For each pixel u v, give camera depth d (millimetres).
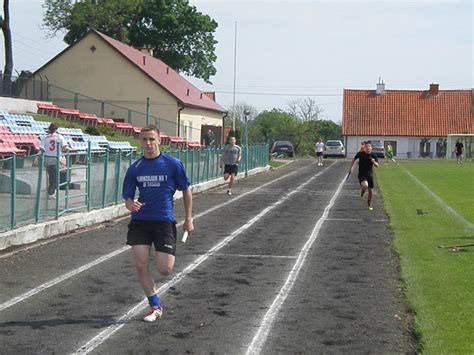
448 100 84250
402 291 10125
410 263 12219
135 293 9898
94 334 7871
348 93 86000
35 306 9117
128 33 72438
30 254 12984
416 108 83750
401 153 81688
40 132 31203
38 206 14977
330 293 10031
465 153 71688
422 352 7191
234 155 27469
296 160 61469
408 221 18578
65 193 16406
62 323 8312
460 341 7543
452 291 9969
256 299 9625
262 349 7383
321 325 8312
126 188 8258
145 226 8242
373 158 22250
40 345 7453
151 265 11969
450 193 28016
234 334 7922
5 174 13391
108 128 42219
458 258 12703
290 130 85812
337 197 26297
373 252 13625
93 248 13797
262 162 45812
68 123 40625
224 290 10172
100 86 53562
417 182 34469
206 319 8547
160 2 72375
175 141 44969
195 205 22922
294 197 26219
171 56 73750
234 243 14688
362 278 11094
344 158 68062
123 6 71000
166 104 53250
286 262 12508
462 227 17297
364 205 23188
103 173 18641
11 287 10219
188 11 73062
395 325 8328
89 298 9586
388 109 83750
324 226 17641
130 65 53250
